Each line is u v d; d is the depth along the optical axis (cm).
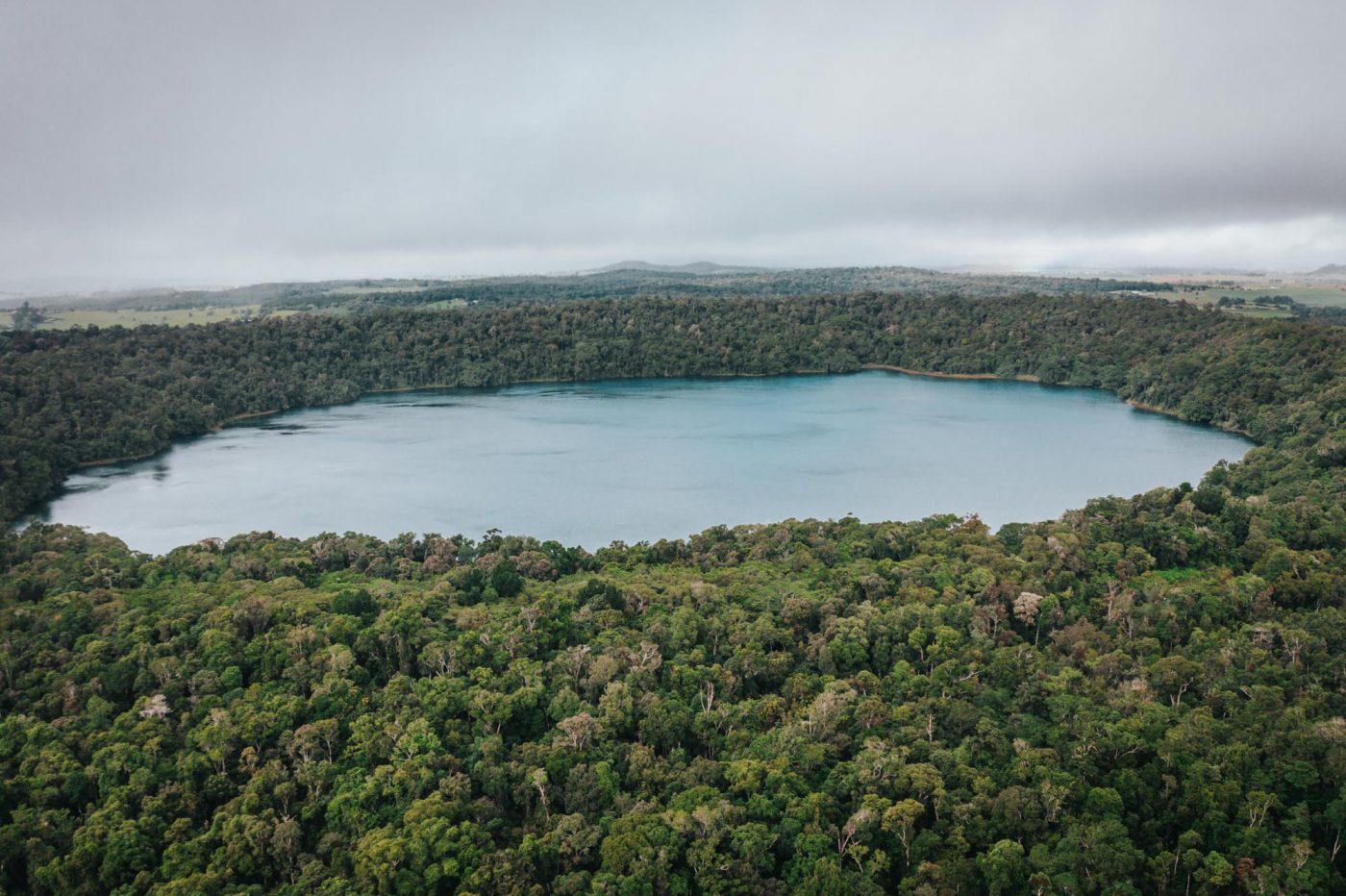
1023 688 9719
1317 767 7925
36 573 14188
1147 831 7744
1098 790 7881
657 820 7781
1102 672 10162
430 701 9738
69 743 9144
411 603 11806
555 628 11425
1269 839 7319
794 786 8219
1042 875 7056
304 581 14100
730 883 7275
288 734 9225
